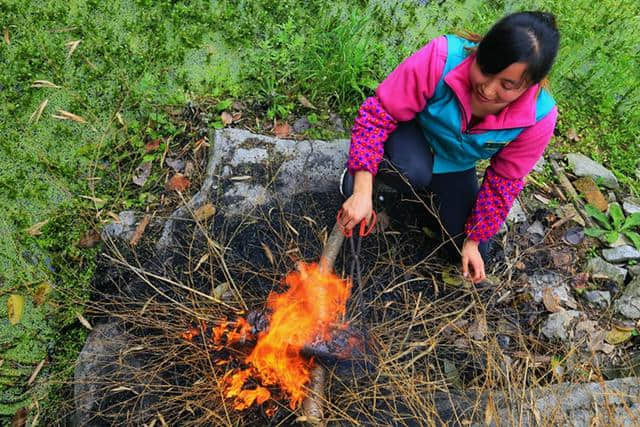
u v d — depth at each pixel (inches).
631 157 116.6
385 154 85.6
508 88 64.5
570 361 86.5
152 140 103.0
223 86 109.3
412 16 122.8
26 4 109.2
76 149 101.2
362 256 92.1
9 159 98.8
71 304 90.0
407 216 96.3
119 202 97.7
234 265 88.3
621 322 92.4
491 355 82.6
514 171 79.4
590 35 129.2
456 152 82.7
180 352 80.3
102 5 112.0
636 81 126.6
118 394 78.3
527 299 93.4
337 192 95.0
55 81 105.0
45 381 82.1
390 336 84.5
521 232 100.1
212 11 115.4
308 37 115.9
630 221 102.7
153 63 108.8
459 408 77.8
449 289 92.1
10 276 92.0
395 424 76.6
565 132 116.8
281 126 106.7
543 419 72.9
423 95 75.2
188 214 91.4
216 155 95.4
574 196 106.0
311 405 75.2
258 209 92.6
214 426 76.0
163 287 86.4
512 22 61.6
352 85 108.8
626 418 74.9
